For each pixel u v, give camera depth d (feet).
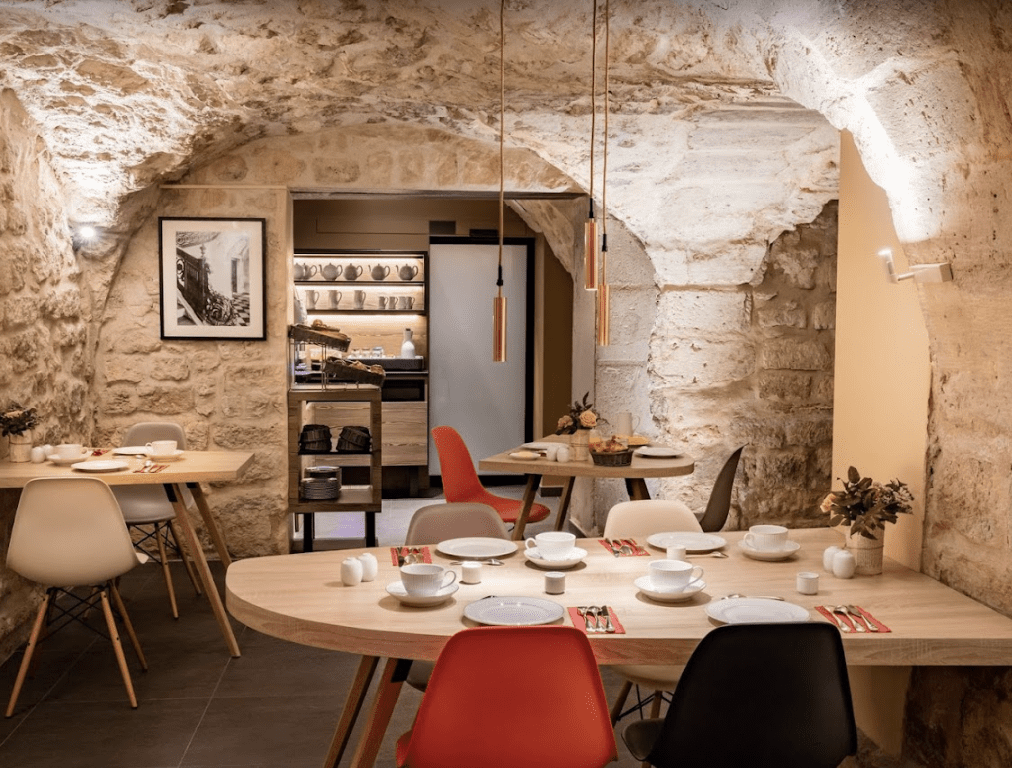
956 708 8.82
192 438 18.70
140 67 13.82
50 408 16.05
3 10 11.72
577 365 21.21
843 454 11.57
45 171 15.93
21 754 10.62
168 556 18.92
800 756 7.09
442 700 6.70
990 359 8.33
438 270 26.89
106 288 18.20
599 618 7.91
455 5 11.25
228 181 18.44
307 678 12.98
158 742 10.94
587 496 20.39
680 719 6.97
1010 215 7.45
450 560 9.86
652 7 10.87
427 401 25.85
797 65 9.57
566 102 14.62
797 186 17.15
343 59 13.15
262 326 18.66
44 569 11.77
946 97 7.67
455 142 18.75
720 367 18.52
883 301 10.48
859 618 7.98
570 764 6.82
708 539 10.53
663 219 17.65
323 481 19.01
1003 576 8.28
